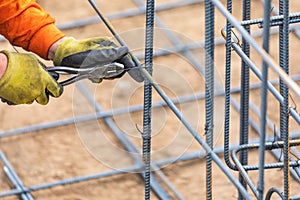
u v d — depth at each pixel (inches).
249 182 335.0
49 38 342.6
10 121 566.6
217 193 490.9
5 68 319.6
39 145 543.5
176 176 506.3
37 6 350.0
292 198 335.0
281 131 346.0
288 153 309.6
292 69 599.2
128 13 679.7
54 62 342.3
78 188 502.6
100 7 697.0
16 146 542.9
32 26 343.6
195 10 692.1
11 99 325.1
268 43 244.1
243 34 246.4
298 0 690.2
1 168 524.1
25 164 526.0
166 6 693.3
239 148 359.6
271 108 563.8
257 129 541.3
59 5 706.2
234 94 580.4
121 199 493.0
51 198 495.2
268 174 497.0
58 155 533.0
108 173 508.1
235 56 623.5
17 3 342.3
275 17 325.7
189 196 490.0
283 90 312.0
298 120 323.3
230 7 331.3
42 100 328.2
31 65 321.1
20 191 498.0
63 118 567.2
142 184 504.4
